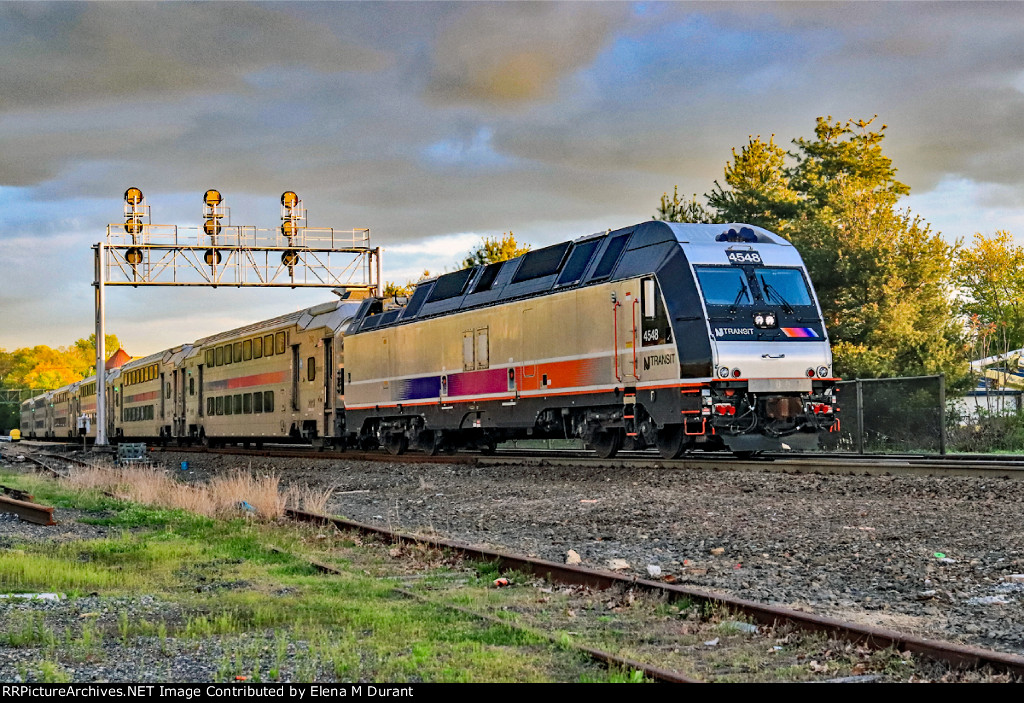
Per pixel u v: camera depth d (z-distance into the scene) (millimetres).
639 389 19000
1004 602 7582
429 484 19375
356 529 12727
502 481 18891
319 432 32312
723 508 13117
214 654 6480
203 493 16812
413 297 28156
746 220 36469
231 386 39781
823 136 45969
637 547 10914
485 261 42188
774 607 7035
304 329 33438
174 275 37219
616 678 5703
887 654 6000
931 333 31375
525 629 6805
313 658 6273
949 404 28047
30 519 14133
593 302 20281
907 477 14938
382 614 7453
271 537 12570
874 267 32188
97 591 8758
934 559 9250
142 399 52500
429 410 26391
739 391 17812
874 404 25969
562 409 21547
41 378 161375
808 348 18234
